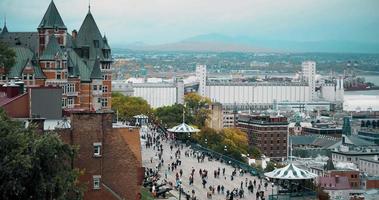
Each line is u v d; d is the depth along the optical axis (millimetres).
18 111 128250
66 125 121062
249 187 191750
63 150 93938
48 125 128750
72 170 96625
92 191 108875
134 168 110625
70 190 94500
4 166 87562
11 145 90500
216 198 182375
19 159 87375
